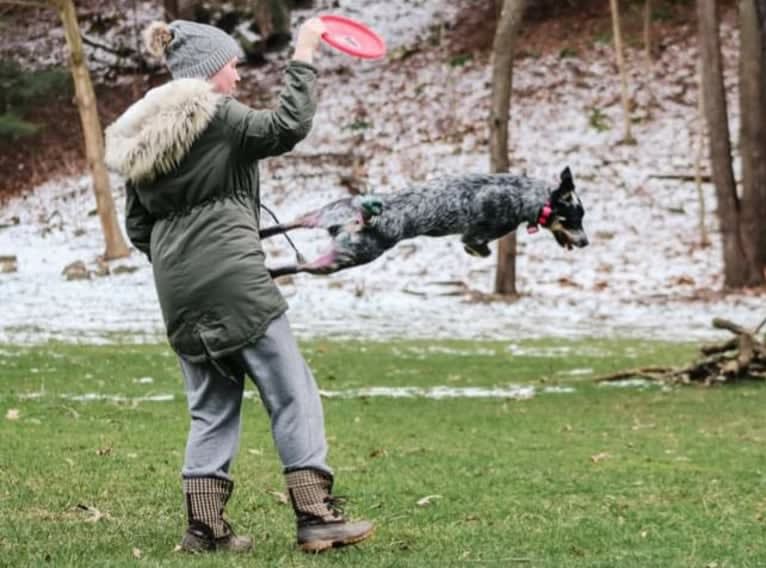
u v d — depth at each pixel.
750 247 34.62
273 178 46.06
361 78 52.91
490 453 12.30
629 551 7.92
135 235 7.70
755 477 10.95
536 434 13.81
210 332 7.34
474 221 7.34
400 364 21.44
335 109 50.66
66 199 47.19
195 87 7.30
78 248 42.75
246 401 16.08
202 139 7.31
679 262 37.78
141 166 7.29
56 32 57.47
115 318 29.86
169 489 9.73
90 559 7.23
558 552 7.85
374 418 14.98
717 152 34.34
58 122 52.44
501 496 9.92
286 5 54.88
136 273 38.75
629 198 42.69
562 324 29.23
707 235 39.84
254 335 7.32
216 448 7.56
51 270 40.19
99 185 40.62
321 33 7.40
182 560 7.19
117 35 56.78
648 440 13.41
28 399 15.77
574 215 7.35
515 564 7.39
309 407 7.45
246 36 54.22
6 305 32.69
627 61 51.19
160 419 14.20
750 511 9.39
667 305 32.38
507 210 7.34
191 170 7.31
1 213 46.72
